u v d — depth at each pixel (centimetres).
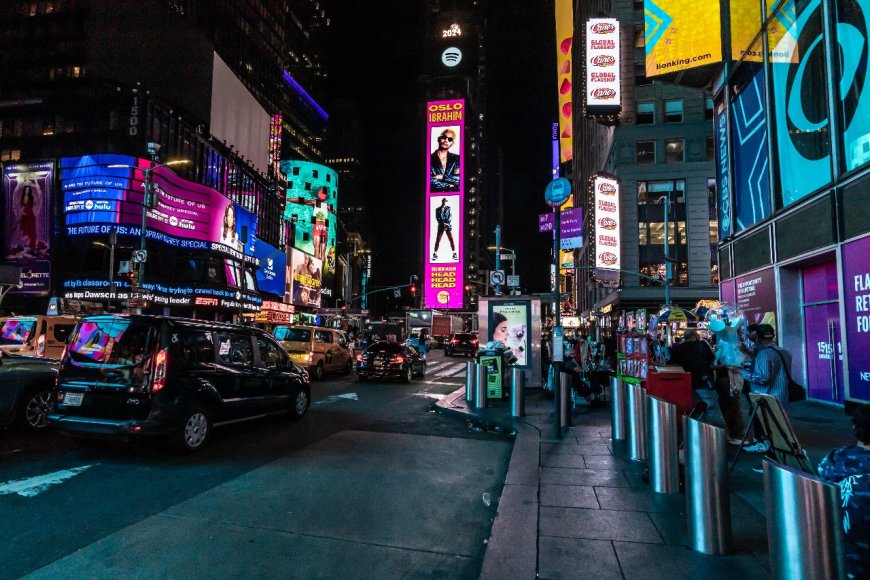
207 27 6656
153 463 658
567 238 866
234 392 809
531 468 630
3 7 4709
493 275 1647
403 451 758
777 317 1362
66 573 358
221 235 3891
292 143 13000
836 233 1096
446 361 3362
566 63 9688
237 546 409
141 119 4091
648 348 1002
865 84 1016
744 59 1544
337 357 2005
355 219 17038
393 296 18712
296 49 13700
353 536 436
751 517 460
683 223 4488
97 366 686
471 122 15888
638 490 546
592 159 6688
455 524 471
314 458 702
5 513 473
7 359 789
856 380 1027
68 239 3294
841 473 267
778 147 1362
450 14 16112
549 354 1466
